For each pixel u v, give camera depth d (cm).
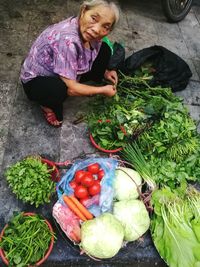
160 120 281
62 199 233
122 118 278
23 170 237
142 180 256
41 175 238
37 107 316
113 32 417
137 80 321
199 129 330
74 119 312
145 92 313
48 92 267
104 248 211
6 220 244
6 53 359
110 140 282
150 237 247
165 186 255
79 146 296
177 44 430
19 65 350
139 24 441
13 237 216
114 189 238
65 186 239
